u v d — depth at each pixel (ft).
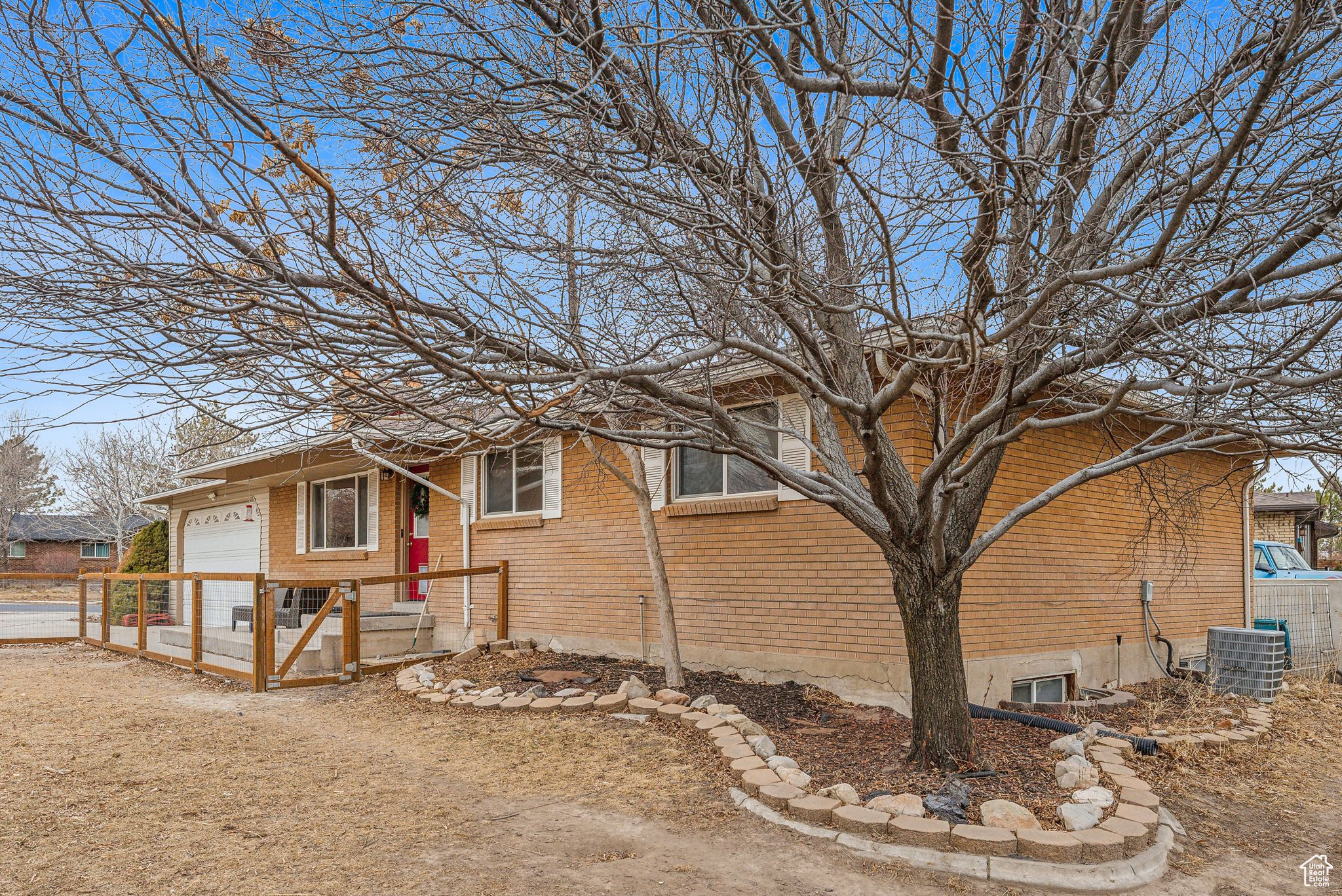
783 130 18.72
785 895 14.57
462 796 19.57
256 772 21.58
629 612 35.09
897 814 17.10
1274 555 54.49
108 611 48.29
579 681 30.73
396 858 15.99
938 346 21.26
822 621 28.71
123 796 19.52
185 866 15.58
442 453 18.28
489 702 27.89
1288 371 18.20
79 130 12.91
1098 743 22.88
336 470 47.96
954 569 20.25
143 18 12.48
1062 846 15.55
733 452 19.25
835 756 21.63
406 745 24.13
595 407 17.70
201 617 38.42
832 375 18.80
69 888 14.62
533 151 15.37
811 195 18.92
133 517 136.15
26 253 12.84
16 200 12.76
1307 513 62.54
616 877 15.20
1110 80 15.33
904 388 16.92
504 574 40.47
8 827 17.49
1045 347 18.19
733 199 16.55
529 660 35.58
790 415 29.89
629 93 16.20
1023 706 28.07
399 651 41.16
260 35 14.56
